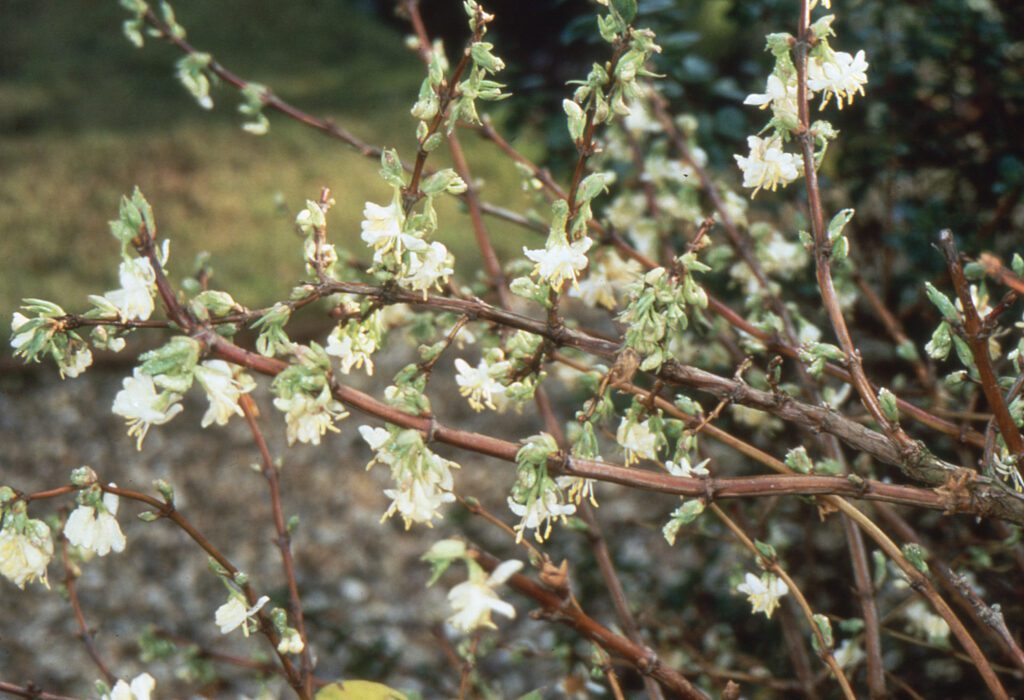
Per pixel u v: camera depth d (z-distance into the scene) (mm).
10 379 2973
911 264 1182
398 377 540
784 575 626
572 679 966
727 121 1168
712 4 1541
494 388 576
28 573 520
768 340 745
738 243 898
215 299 516
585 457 540
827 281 584
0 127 4016
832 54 575
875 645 734
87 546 531
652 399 578
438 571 448
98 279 3314
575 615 581
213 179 3729
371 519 2422
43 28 4770
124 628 2064
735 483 540
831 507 610
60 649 2010
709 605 1177
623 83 535
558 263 532
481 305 558
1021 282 524
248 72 4637
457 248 3297
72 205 3582
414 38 896
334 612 1368
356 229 3535
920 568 587
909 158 1206
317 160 3869
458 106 521
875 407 563
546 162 1223
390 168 524
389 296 545
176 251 3396
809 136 577
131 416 478
